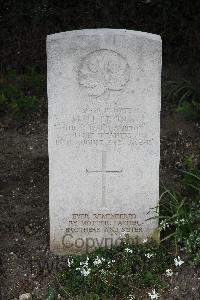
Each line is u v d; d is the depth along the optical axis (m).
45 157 3.20
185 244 2.45
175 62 3.81
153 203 2.46
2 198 2.89
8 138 3.35
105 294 2.33
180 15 3.74
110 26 3.77
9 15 3.76
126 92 2.29
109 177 2.42
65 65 2.24
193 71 3.78
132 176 2.42
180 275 2.40
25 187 2.97
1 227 2.71
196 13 3.73
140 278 2.38
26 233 2.67
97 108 2.31
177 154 3.19
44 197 2.90
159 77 2.26
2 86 3.63
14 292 2.38
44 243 2.61
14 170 3.10
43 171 3.09
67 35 2.21
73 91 2.28
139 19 3.78
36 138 3.35
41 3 3.74
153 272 2.40
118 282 2.36
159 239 2.52
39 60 3.81
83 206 2.46
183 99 3.51
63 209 2.46
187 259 2.45
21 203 2.86
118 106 2.31
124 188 2.44
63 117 2.31
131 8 3.75
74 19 3.78
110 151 2.38
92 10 3.76
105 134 2.35
